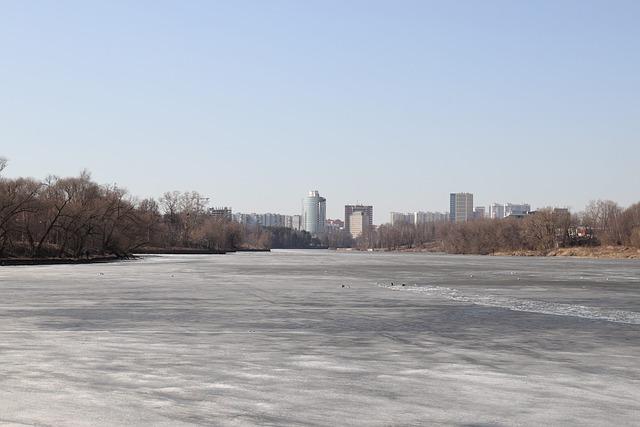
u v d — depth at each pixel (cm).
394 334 2580
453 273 8169
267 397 1512
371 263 12431
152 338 2428
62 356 2025
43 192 12062
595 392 1579
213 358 2008
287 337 2478
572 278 7025
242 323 2914
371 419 1334
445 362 1962
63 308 3531
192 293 4650
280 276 7212
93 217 12038
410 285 5747
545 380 1711
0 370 1803
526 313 3412
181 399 1488
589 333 2642
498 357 2059
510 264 12012
